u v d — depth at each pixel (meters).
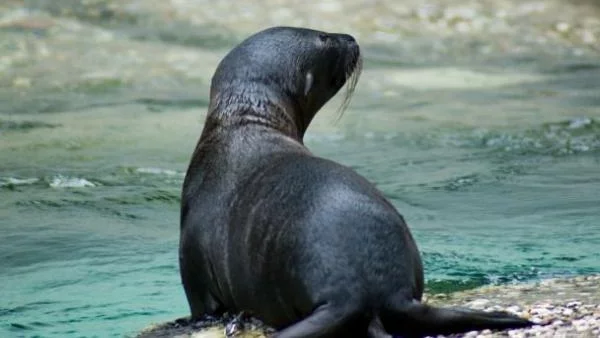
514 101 61.19
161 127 53.47
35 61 68.81
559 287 27.23
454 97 62.69
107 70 67.56
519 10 92.56
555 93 63.81
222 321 25.59
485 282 29.16
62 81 64.38
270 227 23.11
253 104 26.95
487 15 90.31
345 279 21.84
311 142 50.69
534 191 41.09
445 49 79.56
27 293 29.88
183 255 25.97
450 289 28.42
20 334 26.41
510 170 44.81
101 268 32.09
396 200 40.03
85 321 27.41
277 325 23.56
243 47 28.06
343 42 28.88
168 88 63.62
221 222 24.77
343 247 22.02
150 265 32.38
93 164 45.62
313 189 22.88
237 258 24.03
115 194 40.81
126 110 57.50
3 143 49.38
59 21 79.44
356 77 29.67
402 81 67.81
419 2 92.38
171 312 28.05
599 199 39.53
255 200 23.91
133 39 76.62
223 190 25.11
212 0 89.44
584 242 33.59
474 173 44.31
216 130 26.77
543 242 33.66
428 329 22.09
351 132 52.91
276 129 26.58
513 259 31.67
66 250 33.94
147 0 88.12
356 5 90.31
